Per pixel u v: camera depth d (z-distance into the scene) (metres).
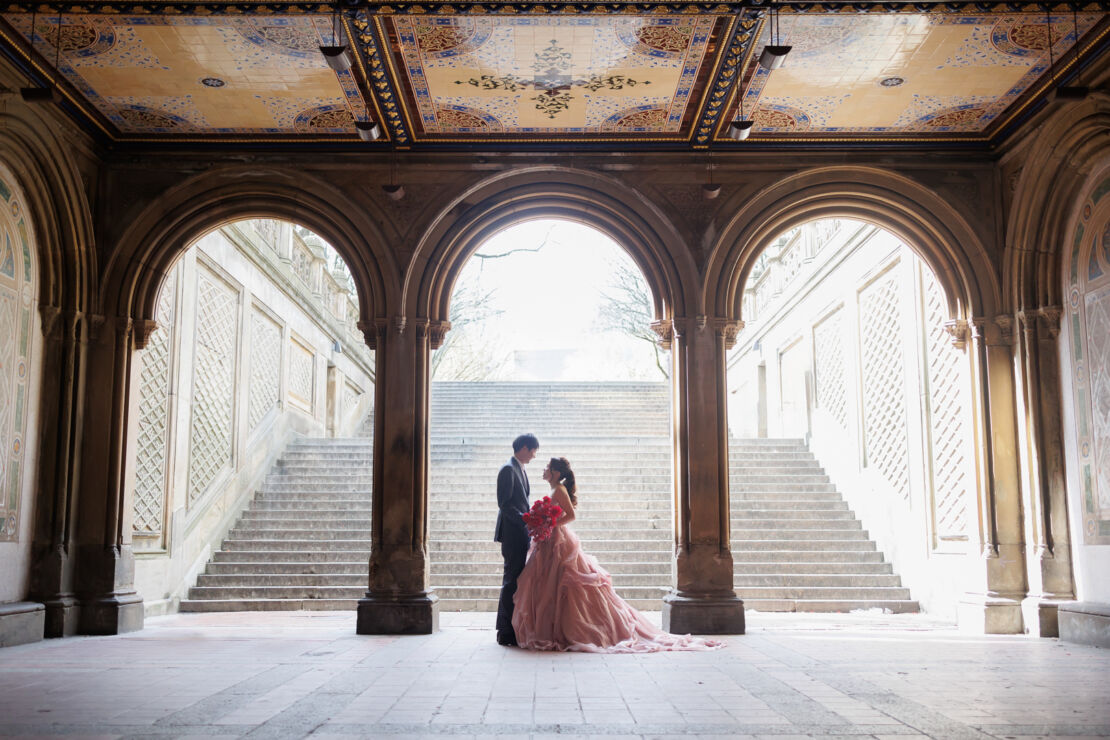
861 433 13.59
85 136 9.18
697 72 8.11
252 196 9.67
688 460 9.22
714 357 9.40
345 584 12.23
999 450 9.26
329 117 9.04
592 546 12.98
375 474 9.23
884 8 6.88
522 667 6.46
